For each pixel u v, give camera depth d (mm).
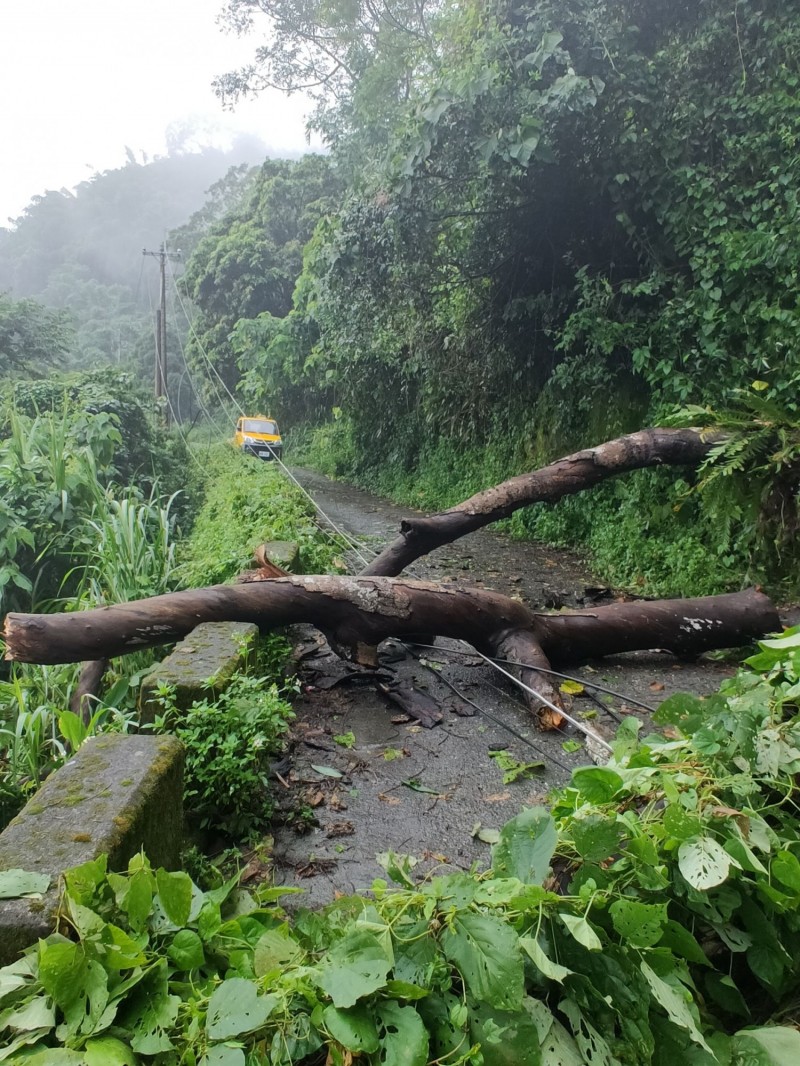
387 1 15758
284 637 4656
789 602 5215
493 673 4629
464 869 2656
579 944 1603
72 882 1585
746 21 6754
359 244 10047
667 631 4566
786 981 1844
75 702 4352
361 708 4125
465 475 12016
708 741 2133
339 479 18188
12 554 5949
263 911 1940
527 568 7762
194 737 2867
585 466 5566
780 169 6145
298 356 20453
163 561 6348
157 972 1518
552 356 9766
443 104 7566
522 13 7453
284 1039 1407
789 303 6023
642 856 1731
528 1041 1392
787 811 2197
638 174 7184
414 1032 1354
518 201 8422
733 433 5254
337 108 17016
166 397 23250
